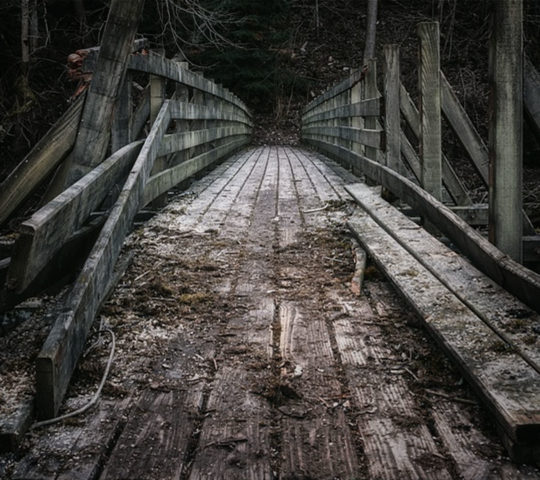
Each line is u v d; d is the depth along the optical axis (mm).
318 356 2512
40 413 2014
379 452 1808
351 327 2828
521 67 3012
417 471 1714
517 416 1746
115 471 1729
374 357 2494
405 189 4660
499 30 3002
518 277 2623
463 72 18500
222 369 2398
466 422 1975
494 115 3062
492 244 3154
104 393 2197
